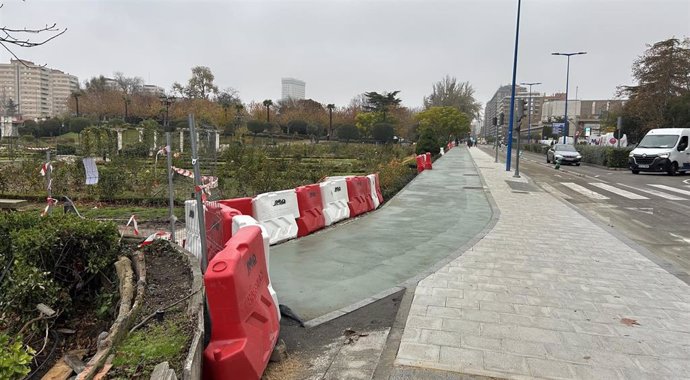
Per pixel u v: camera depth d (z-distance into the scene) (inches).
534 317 187.3
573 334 171.5
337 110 2856.8
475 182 772.6
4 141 975.0
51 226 201.6
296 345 169.0
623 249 302.7
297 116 2464.3
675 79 1685.5
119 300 184.5
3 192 502.9
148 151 589.6
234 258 135.8
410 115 3314.5
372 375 144.5
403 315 189.0
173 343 137.4
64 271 202.8
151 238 254.4
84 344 180.2
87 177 396.5
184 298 168.2
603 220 437.7
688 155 956.6
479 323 180.9
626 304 202.8
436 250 306.2
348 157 1289.4
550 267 259.4
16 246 195.6
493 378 140.1
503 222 400.8
